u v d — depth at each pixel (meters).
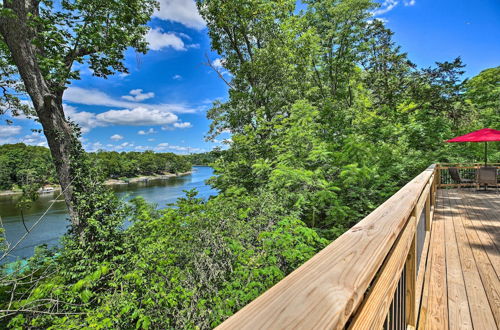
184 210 6.32
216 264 4.29
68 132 8.37
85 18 9.23
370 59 19.12
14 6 7.81
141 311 3.83
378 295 0.85
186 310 3.73
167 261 4.48
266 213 5.76
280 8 13.98
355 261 0.70
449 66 14.91
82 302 4.89
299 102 8.91
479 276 2.77
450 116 15.58
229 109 13.48
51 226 16.56
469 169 10.02
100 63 10.40
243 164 9.73
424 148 12.45
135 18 10.64
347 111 12.21
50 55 9.30
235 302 3.69
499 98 18.12
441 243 3.81
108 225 6.85
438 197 7.75
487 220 4.98
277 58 12.75
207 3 13.86
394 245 1.32
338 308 0.47
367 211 6.88
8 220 17.64
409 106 15.06
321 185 6.34
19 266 5.69
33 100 8.04
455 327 1.98
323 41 16.22
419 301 2.25
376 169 7.71
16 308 4.50
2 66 10.43
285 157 7.69
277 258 4.25
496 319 2.06
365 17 15.49
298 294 0.51
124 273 5.06
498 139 7.25
